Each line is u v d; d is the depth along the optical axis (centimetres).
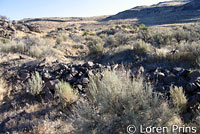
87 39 2194
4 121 398
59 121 374
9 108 462
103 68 615
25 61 838
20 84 595
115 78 327
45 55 1100
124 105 297
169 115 289
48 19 16788
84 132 293
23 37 2212
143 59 797
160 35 1359
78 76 584
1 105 479
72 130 338
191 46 736
